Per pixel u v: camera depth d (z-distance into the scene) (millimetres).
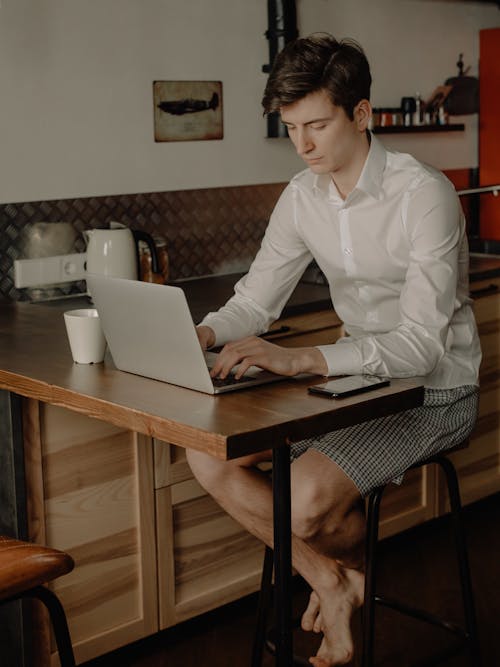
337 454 2076
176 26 3283
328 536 2076
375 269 2332
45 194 3055
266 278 2479
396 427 2195
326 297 2988
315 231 2395
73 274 3166
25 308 2914
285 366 1911
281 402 1764
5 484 2320
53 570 1679
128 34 3162
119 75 3162
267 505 2129
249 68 3523
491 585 3047
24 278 3051
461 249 2307
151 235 3318
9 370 2070
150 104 3260
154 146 3295
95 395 1833
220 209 3557
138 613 2602
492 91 4312
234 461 2127
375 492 2109
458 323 2355
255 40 3521
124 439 2496
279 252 2482
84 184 3141
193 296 3107
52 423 2342
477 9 4332
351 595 2125
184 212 3447
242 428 1597
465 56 4305
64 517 2402
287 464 1725
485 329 3457
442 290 2115
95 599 2498
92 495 2451
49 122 3023
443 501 3428
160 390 1871
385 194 2236
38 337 2451
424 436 2213
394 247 2270
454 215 2172
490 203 4406
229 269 3627
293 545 2115
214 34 3395
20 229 3041
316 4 3660
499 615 2850
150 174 3303
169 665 2596
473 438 3529
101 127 3148
